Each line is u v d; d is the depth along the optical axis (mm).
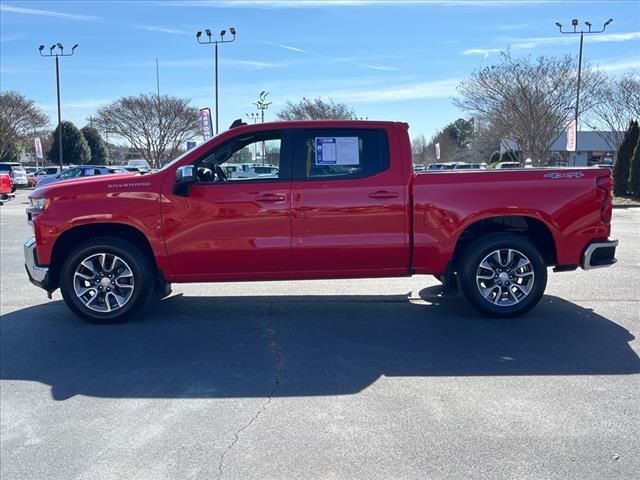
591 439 3783
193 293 7969
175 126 42562
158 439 3893
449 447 3705
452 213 6305
